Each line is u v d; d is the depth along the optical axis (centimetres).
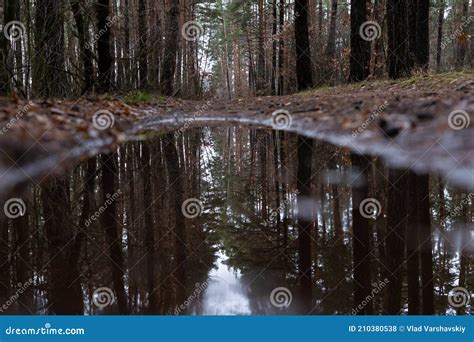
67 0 995
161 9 1859
